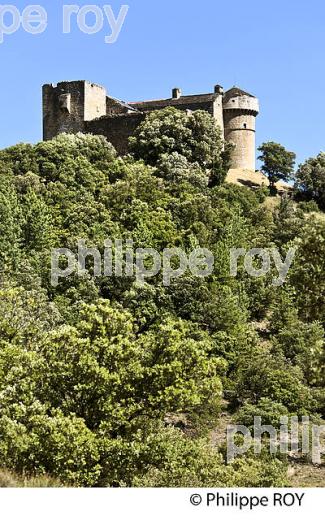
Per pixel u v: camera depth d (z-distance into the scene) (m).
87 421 32.25
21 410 30.28
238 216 96.31
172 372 32.91
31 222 83.81
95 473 29.42
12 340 42.34
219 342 68.38
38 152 109.56
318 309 25.48
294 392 64.75
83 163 106.62
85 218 88.75
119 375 32.59
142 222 86.50
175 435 35.69
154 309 71.00
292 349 73.12
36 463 28.81
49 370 32.34
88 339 32.88
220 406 61.53
